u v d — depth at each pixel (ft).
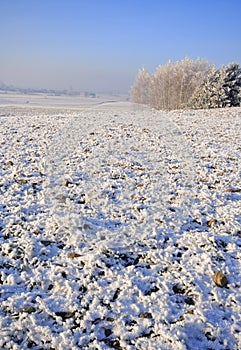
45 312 8.54
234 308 8.90
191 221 13.41
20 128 30.14
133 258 10.97
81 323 8.22
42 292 9.30
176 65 97.50
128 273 10.12
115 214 13.74
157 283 9.73
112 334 8.02
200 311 8.64
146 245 11.65
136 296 9.19
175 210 14.28
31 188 16.03
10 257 10.73
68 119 37.01
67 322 8.28
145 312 8.64
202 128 33.76
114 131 29.50
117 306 8.80
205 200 15.39
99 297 9.11
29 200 14.65
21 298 8.98
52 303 8.86
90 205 14.44
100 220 13.19
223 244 11.85
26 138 25.79
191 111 54.95
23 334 7.91
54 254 11.00
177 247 11.60
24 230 12.22
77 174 18.06
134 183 17.17
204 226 13.11
